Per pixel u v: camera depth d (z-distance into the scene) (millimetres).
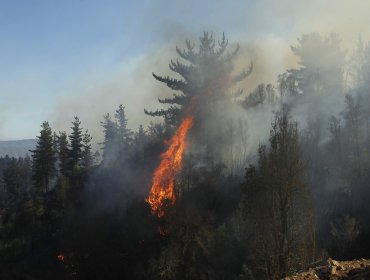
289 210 26516
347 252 35938
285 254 25750
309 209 26625
